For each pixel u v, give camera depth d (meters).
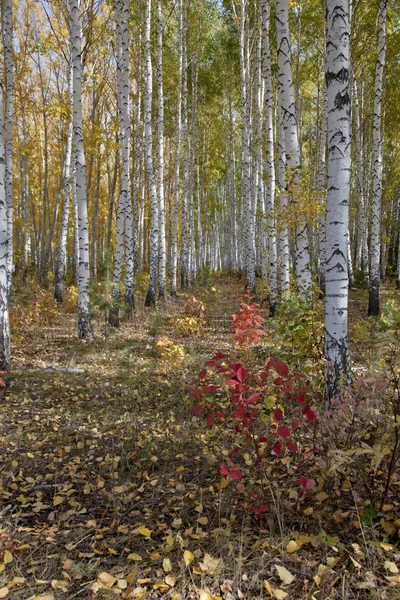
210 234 37.09
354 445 2.61
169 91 18.95
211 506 2.75
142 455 3.43
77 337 8.13
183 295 16.95
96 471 3.35
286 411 3.70
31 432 4.10
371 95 17.80
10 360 6.45
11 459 3.56
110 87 15.76
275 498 2.63
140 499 2.92
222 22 19.58
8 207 10.94
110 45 14.22
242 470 3.05
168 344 6.21
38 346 7.51
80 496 3.01
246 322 5.28
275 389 3.71
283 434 2.40
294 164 6.27
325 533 2.15
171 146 22.38
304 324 4.03
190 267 22.50
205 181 26.91
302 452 2.93
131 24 14.18
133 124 17.84
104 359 6.73
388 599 1.79
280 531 2.31
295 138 6.27
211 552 2.24
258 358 5.59
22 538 2.51
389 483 2.52
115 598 1.95
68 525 2.62
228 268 30.95
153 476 3.22
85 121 13.77
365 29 12.94
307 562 2.07
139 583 2.04
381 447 2.33
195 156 23.66
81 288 7.93
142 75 16.14
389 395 2.58
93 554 2.30
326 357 3.54
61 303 13.50
